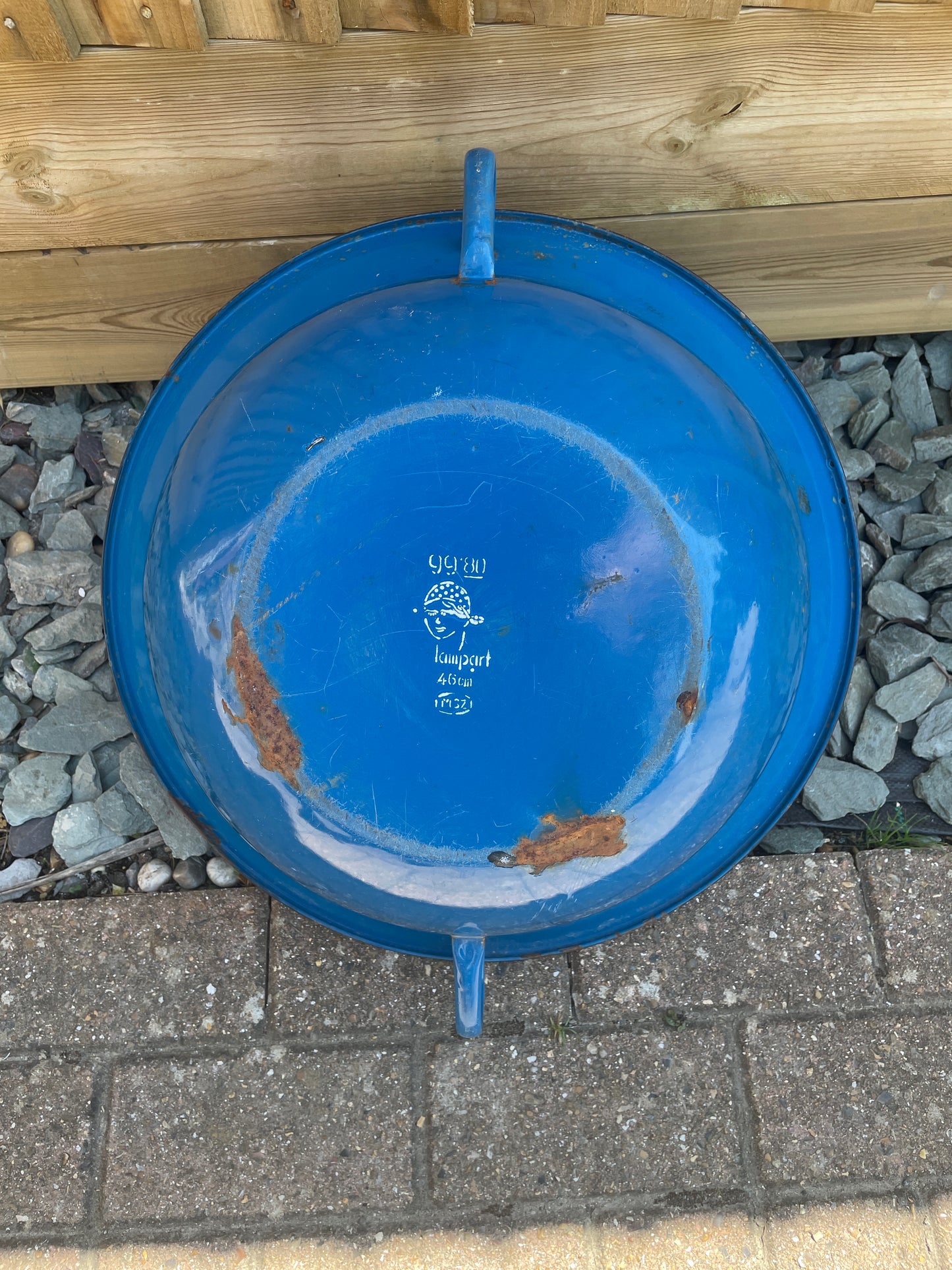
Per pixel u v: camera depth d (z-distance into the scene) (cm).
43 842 180
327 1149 164
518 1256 160
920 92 155
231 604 116
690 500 117
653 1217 162
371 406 115
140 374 201
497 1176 163
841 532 151
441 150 159
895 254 185
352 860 121
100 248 173
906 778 188
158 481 146
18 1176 162
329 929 172
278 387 123
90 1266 159
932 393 208
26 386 203
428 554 110
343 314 131
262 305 147
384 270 145
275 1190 162
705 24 143
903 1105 167
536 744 112
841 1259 161
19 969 171
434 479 111
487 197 129
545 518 111
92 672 190
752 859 178
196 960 172
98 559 192
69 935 172
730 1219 162
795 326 202
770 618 126
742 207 173
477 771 112
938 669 186
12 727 186
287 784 117
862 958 174
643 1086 167
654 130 158
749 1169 165
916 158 166
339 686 112
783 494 138
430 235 145
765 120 158
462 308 125
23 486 199
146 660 146
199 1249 160
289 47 143
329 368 121
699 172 166
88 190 162
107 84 146
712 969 173
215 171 160
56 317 185
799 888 177
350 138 156
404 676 111
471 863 117
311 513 113
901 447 198
